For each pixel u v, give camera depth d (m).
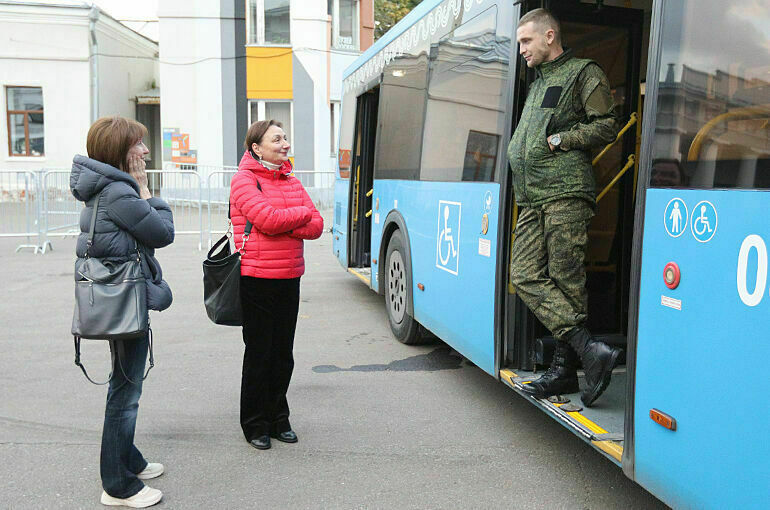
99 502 3.42
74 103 22.52
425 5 5.94
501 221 4.12
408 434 4.30
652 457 2.72
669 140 2.70
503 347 4.18
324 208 19.73
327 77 21.98
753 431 2.21
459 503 3.40
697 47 2.59
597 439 3.17
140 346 3.29
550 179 3.51
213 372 5.60
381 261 7.10
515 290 4.05
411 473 3.75
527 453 4.02
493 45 4.38
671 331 2.62
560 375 3.77
